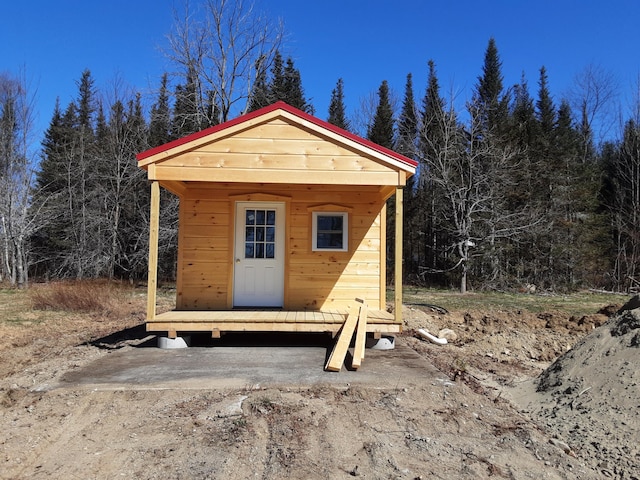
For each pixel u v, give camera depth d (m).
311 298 8.22
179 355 6.25
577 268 21.05
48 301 12.25
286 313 7.64
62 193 22.70
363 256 8.34
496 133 21.86
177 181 7.29
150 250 6.74
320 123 6.76
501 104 24.98
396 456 3.27
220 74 19.19
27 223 20.00
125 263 22.22
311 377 5.11
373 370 5.47
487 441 3.59
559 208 21.89
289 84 27.11
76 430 3.68
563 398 4.61
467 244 19.02
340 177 6.76
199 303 8.09
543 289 20.08
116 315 11.31
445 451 3.38
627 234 22.78
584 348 5.33
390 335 7.20
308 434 3.61
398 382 4.95
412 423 3.87
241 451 3.29
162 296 16.09
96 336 8.43
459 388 4.88
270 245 8.38
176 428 3.70
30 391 4.57
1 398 4.38
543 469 3.16
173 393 4.54
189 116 19.12
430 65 27.81
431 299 15.95
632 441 3.53
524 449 3.47
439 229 22.67
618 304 12.90
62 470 3.03
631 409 3.95
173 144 6.63
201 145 6.72
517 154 21.62
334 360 5.51
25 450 3.31
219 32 18.97
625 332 5.08
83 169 22.16
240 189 8.24
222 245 8.18
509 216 19.20
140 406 4.21
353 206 8.38
